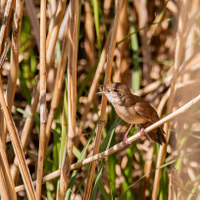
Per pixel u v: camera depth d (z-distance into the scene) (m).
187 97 10.50
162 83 12.11
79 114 13.07
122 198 10.53
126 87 9.21
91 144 11.63
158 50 14.01
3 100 6.47
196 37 11.03
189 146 10.62
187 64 10.20
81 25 13.91
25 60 13.40
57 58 10.50
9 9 6.83
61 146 8.75
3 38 6.89
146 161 10.86
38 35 10.59
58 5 8.39
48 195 9.55
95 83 9.45
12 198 6.90
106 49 9.06
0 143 6.77
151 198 10.38
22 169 6.73
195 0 10.31
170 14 13.70
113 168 9.98
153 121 9.02
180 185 8.45
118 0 7.27
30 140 12.58
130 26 12.88
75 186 11.88
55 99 8.79
